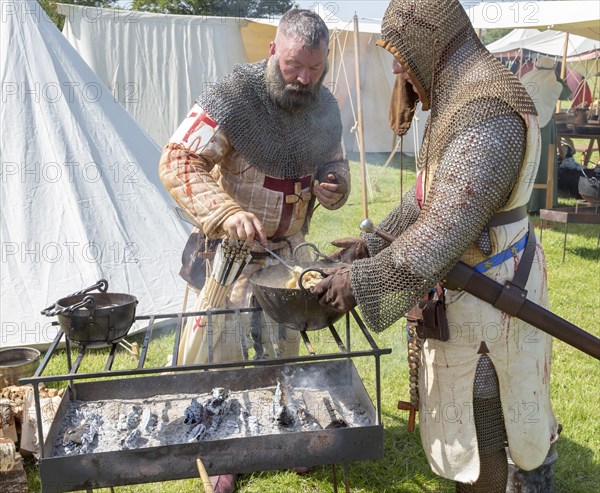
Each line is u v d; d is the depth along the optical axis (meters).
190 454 1.80
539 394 1.86
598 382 3.45
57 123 4.30
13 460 2.42
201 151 2.24
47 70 4.43
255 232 2.10
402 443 2.88
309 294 1.88
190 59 8.05
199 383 2.36
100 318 1.93
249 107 2.27
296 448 1.84
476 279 1.74
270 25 8.30
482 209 1.60
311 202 2.61
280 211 2.45
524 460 1.88
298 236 2.61
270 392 2.35
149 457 1.79
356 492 2.56
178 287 4.29
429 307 1.84
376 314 1.70
